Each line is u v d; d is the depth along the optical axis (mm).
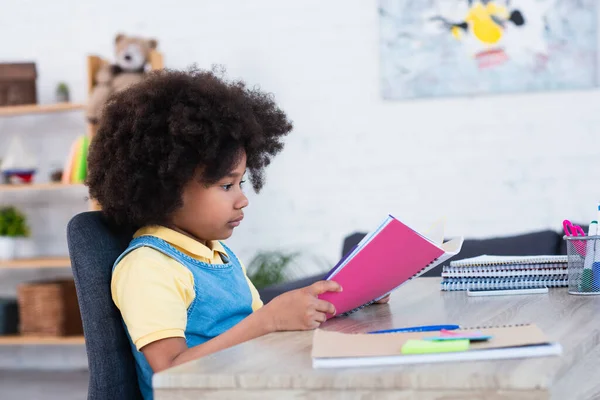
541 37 3240
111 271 1228
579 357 856
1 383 3602
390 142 3457
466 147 3367
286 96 3576
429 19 3354
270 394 780
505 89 3287
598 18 3191
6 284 3955
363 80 3486
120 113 1289
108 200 1267
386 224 1096
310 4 3537
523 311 1180
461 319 1135
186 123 1210
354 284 1171
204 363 859
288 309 1097
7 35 3895
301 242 3572
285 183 3584
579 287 1355
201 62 3668
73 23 3818
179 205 1257
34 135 3893
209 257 1308
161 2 3705
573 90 3232
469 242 2330
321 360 806
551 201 3283
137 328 1140
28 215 3916
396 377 745
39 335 3516
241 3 3615
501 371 735
